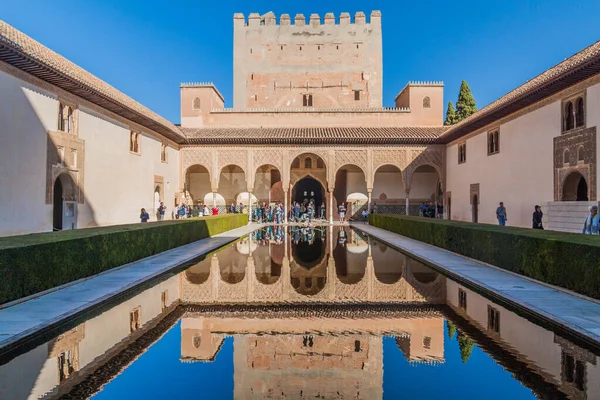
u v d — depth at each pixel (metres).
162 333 4.61
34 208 10.55
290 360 3.91
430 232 12.01
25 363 3.74
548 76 11.39
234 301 6.05
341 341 4.39
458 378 3.48
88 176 13.16
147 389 3.30
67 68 11.45
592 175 10.27
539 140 12.68
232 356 3.99
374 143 21.52
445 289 6.80
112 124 14.70
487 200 16.38
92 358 3.88
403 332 4.65
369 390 3.28
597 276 5.21
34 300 5.40
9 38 9.29
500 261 7.82
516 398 3.10
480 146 17.08
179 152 21.83
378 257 10.51
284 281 7.55
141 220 16.41
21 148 10.09
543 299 5.48
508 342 4.27
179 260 9.06
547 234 7.31
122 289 6.15
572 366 3.67
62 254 6.19
